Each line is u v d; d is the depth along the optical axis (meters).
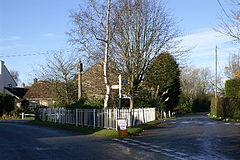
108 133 19.91
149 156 12.03
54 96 44.59
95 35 24.88
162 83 44.41
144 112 31.55
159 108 45.22
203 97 83.19
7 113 45.78
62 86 39.72
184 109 72.44
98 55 26.61
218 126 25.58
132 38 28.64
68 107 28.47
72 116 27.33
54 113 31.69
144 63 29.39
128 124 25.06
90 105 26.39
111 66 28.59
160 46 29.11
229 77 52.81
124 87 29.33
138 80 29.66
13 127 27.00
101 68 31.02
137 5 26.81
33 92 60.69
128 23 27.75
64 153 12.91
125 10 25.69
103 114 23.00
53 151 13.47
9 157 12.10
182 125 27.97
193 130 22.33
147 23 28.75
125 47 28.45
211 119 39.34
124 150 13.57
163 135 19.53
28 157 12.06
